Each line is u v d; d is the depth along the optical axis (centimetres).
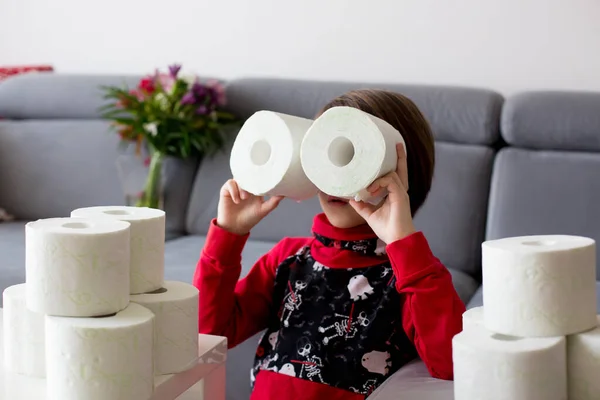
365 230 114
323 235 117
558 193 190
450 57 231
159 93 222
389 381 99
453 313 97
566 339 75
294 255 120
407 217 97
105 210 93
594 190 188
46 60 283
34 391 81
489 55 227
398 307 109
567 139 194
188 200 228
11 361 86
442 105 205
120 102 225
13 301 84
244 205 113
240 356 160
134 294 87
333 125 88
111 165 235
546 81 222
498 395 72
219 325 115
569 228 188
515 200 192
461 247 194
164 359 85
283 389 108
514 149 199
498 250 74
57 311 78
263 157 98
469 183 197
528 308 73
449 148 202
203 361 91
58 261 77
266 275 123
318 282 114
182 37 262
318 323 111
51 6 279
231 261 115
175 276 174
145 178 226
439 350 97
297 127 95
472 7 227
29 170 242
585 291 75
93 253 77
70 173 238
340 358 108
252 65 255
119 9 270
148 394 79
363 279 112
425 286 97
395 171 97
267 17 251
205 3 258
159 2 264
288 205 209
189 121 220
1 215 238
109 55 274
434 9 231
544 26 221
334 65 245
